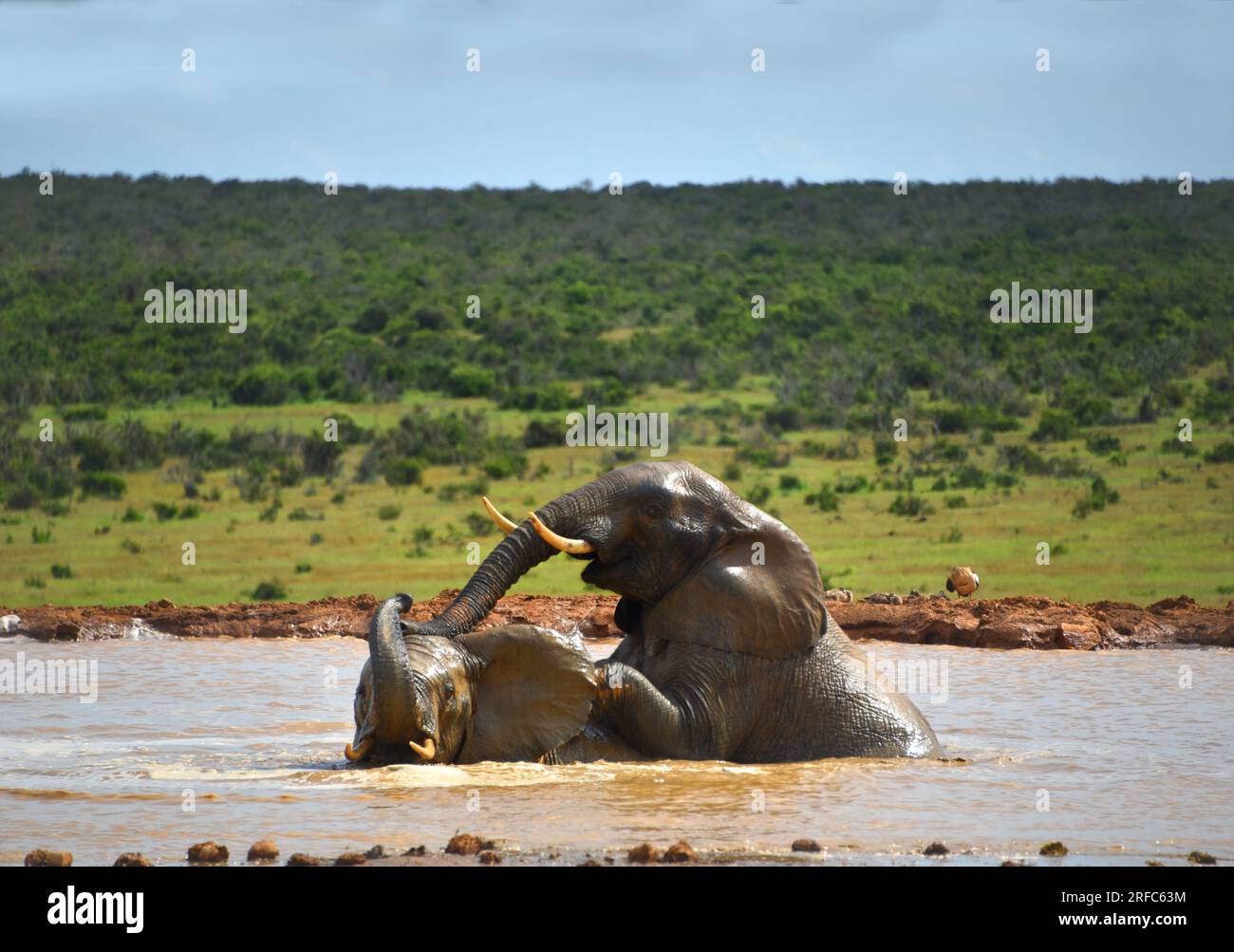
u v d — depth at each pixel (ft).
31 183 433.48
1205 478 150.61
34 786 30.66
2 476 161.79
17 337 260.42
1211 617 62.39
